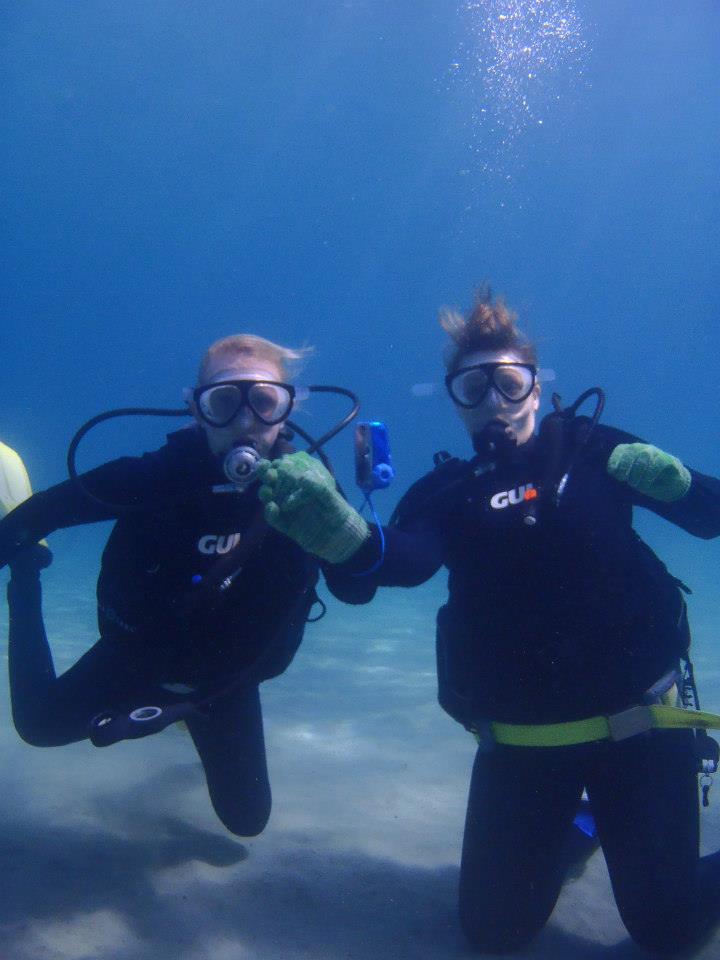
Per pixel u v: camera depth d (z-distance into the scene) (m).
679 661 2.21
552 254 61.75
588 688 2.04
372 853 2.70
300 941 2.12
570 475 2.18
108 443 64.62
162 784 3.26
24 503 2.49
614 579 2.10
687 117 39.59
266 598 2.35
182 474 2.41
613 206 53.38
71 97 39.97
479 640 2.15
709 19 29.94
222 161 48.69
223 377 2.35
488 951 2.10
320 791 3.28
